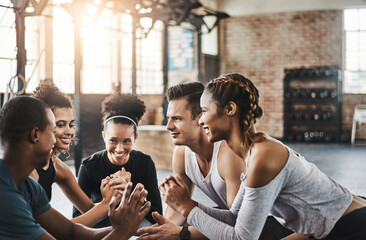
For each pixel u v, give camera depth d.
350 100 12.49
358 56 12.41
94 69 9.60
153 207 2.49
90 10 9.15
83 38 7.63
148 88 11.50
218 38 13.27
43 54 8.19
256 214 1.68
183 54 12.22
